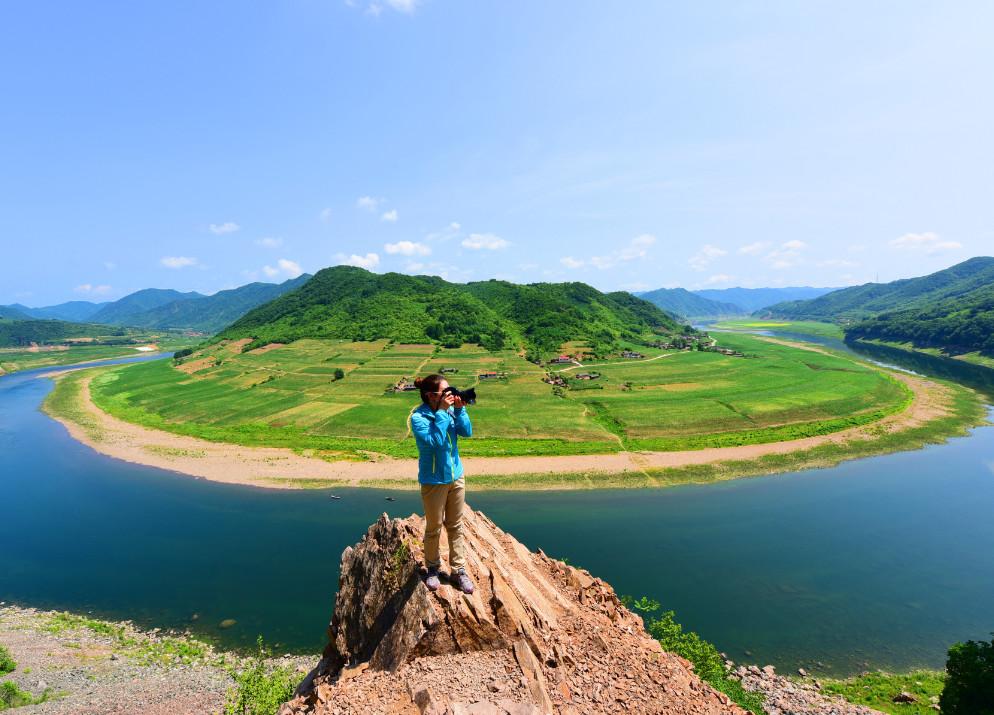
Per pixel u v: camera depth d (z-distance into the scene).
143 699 27.33
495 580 11.93
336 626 13.08
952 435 86.50
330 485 68.38
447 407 10.12
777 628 35.72
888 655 33.03
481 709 8.54
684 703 11.05
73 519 57.59
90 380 165.62
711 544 49.50
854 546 48.84
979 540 50.16
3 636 34.53
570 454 78.44
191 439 91.81
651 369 152.88
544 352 180.12
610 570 44.31
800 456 76.81
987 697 21.78
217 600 39.88
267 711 15.41
